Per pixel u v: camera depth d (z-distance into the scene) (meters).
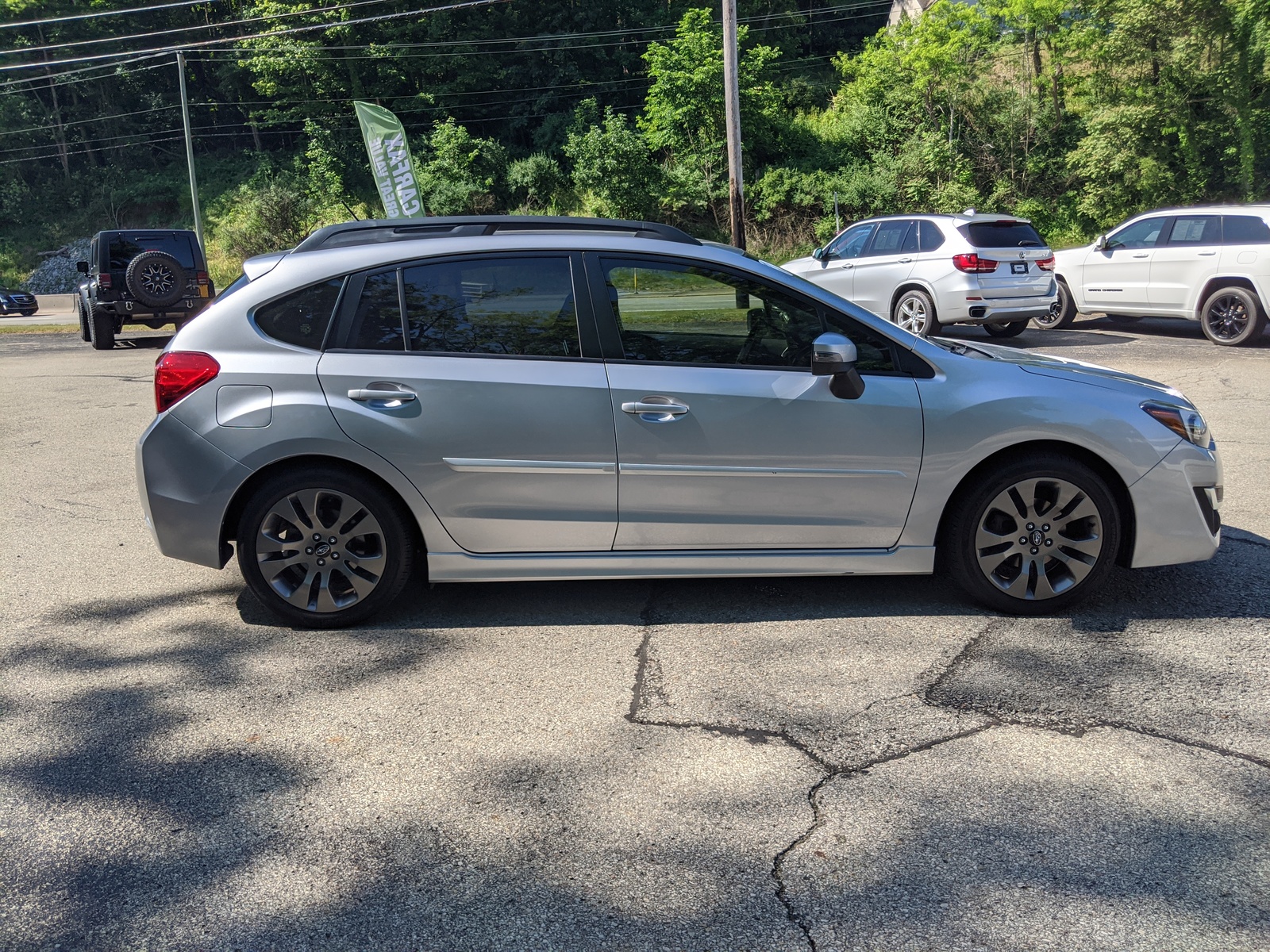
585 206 43.16
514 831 2.63
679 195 40.06
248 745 3.13
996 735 3.11
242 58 58.72
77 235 55.16
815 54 56.09
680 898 2.34
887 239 13.38
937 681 3.51
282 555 4.06
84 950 2.19
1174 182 29.86
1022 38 37.38
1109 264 14.12
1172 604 4.22
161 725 3.28
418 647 3.92
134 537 5.62
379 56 50.72
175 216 54.97
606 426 3.97
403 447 3.94
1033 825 2.61
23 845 2.60
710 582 4.64
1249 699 3.32
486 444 3.97
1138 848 2.50
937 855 2.48
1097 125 30.52
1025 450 4.08
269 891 2.39
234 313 4.04
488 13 52.91
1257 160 28.78
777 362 4.07
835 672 3.61
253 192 48.59
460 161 44.28
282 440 3.93
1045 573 4.09
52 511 6.22
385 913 2.30
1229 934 2.17
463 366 3.98
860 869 2.43
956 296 12.42
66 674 3.71
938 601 4.34
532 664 3.74
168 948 2.19
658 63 41.62
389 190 25.17
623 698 3.43
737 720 3.24
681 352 4.05
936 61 38.09
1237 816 2.63
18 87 60.25
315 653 3.88
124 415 9.80
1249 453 7.03
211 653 3.90
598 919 2.27
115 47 61.75
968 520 4.07
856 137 40.94
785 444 4.02
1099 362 11.63
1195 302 13.09
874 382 4.04
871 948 2.15
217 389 3.96
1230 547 4.98
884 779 2.86
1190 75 28.47
